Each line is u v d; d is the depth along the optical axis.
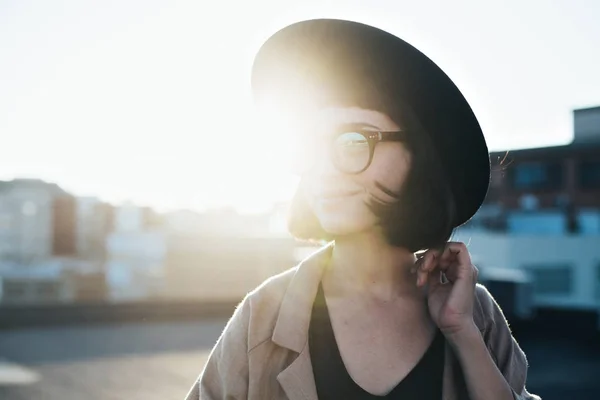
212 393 1.33
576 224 40.50
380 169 1.20
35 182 38.78
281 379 1.22
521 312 19.53
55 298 24.11
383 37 1.20
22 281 23.98
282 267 23.72
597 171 40.34
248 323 1.30
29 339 15.52
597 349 16.94
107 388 10.34
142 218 28.50
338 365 1.23
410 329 1.28
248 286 23.53
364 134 1.19
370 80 1.20
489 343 1.39
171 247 23.80
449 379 1.25
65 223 27.61
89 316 19.03
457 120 1.22
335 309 1.27
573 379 13.45
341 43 1.21
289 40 1.25
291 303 1.26
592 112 40.84
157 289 23.62
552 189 41.56
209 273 23.28
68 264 25.55
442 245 1.28
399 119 1.21
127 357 13.05
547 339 18.22
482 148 1.26
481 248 34.62
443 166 1.24
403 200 1.22
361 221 1.22
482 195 1.30
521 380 1.43
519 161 42.50
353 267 1.29
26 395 9.77
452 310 1.25
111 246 25.97
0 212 27.70
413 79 1.20
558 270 33.81
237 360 1.29
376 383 1.22
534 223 41.34
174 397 9.88
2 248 26.55
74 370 11.65
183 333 16.78
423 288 1.33
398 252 1.29
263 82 1.31
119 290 24.62
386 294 1.29
